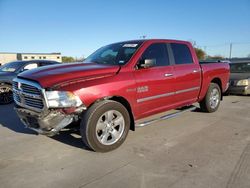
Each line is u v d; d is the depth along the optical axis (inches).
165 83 194.9
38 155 154.3
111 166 138.9
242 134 192.5
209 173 129.6
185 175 127.7
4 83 328.2
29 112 151.9
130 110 171.8
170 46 210.2
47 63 381.7
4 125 219.5
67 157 151.3
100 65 174.2
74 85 145.0
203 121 229.9
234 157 149.1
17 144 172.6
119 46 200.8
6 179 125.5
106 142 157.6
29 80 152.6
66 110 143.1
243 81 369.1
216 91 265.0
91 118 148.4
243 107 296.8
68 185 119.5
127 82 165.5
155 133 195.2
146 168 136.1
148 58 187.0
